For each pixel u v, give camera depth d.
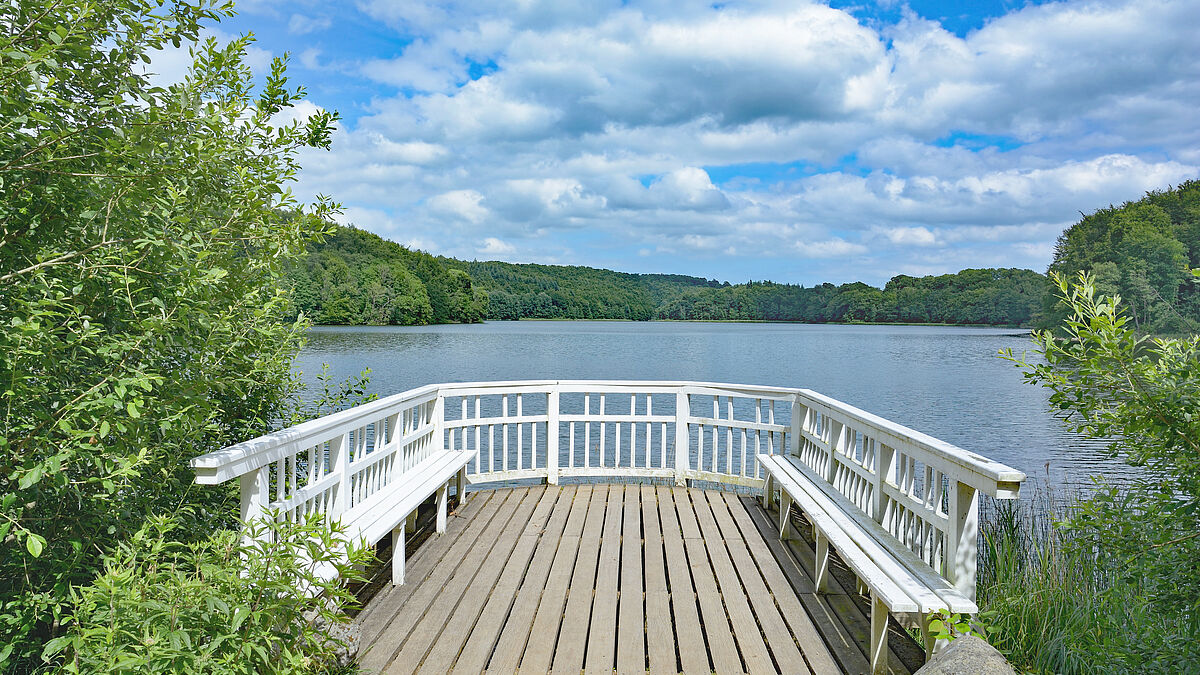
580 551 4.56
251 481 2.67
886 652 2.90
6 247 2.23
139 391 2.25
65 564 2.36
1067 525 2.98
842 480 4.24
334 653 2.61
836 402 4.36
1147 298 32.12
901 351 43.62
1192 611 2.46
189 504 2.97
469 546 4.63
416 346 41.84
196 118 2.71
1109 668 2.84
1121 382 2.45
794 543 4.77
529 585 3.92
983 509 5.24
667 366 31.50
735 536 4.93
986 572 4.12
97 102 2.39
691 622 3.44
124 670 1.78
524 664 2.97
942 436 14.11
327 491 3.46
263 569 2.14
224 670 1.91
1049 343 2.63
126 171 2.15
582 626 3.38
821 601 3.71
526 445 12.02
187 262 2.37
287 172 3.66
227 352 3.13
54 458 1.91
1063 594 3.48
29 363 2.04
